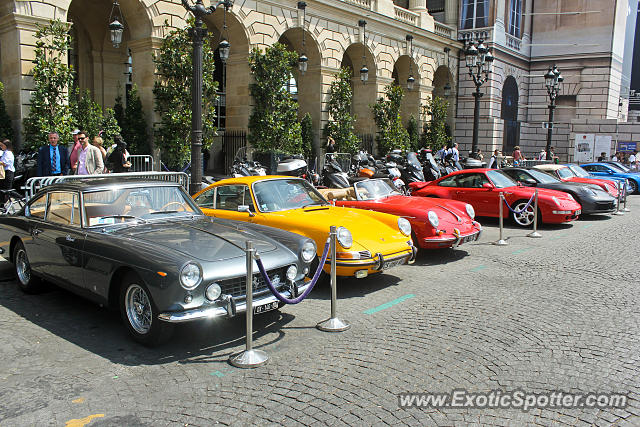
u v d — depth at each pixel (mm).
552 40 37344
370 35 25188
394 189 10195
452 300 6359
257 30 19641
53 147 11016
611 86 36312
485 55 19719
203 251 4891
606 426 3443
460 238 8609
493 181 12812
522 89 37281
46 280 6145
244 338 5102
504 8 33531
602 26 35500
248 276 4480
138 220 5754
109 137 14648
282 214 7191
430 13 34312
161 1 16188
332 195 11000
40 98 12711
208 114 16578
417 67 28906
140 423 3492
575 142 32250
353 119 23234
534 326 5367
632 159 30938
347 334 5188
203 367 4406
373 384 4047
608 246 9930
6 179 11406
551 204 12039
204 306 4582
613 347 4785
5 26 13344
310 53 22844
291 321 5613
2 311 5848
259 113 19203
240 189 7566
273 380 4141
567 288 6875
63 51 13297
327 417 3549
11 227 6555
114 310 5344
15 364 4438
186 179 11766
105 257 5000
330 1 22422
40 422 3498
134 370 4344
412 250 7258
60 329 5305
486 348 4770
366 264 6531
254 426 3445
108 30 20219
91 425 3463
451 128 33406
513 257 8977
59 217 5906
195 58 10531
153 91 16016
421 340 4988
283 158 18641
